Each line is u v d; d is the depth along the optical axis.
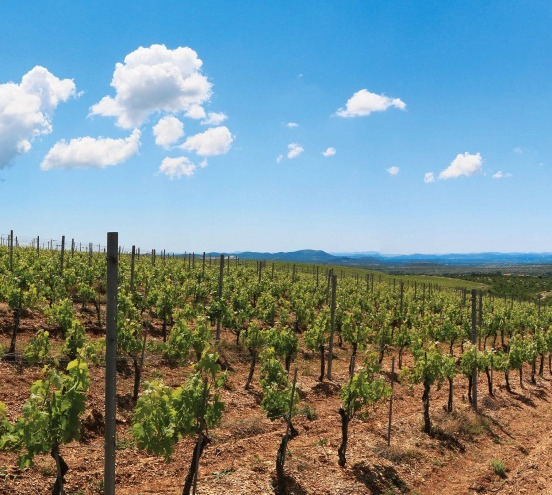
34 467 10.73
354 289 48.25
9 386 14.96
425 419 17.58
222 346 24.88
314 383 22.42
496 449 17.34
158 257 61.03
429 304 47.84
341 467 13.67
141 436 8.88
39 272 27.70
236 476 12.09
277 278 52.06
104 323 25.12
